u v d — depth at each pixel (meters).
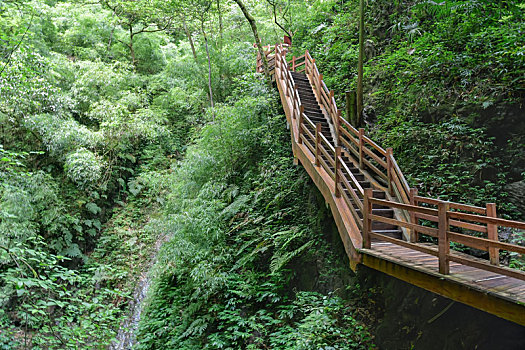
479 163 5.36
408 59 7.53
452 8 6.98
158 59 17.23
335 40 11.57
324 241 6.23
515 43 5.67
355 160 7.02
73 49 15.07
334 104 7.67
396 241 3.70
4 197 8.48
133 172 13.32
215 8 13.26
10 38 7.05
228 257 7.05
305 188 7.23
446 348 4.05
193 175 8.87
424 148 6.09
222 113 9.30
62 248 10.15
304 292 5.48
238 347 5.62
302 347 4.47
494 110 5.57
